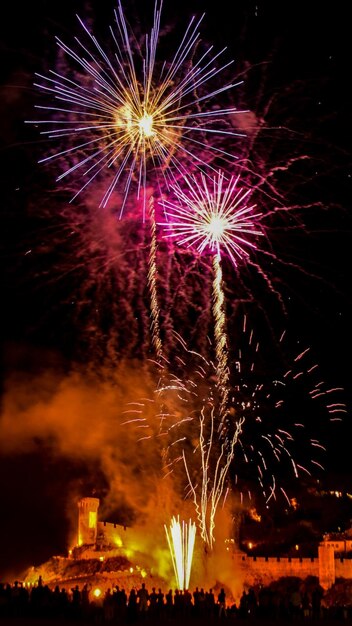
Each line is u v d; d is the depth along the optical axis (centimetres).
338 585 6912
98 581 6962
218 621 4409
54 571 7538
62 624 4131
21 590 4638
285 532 8456
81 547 7794
